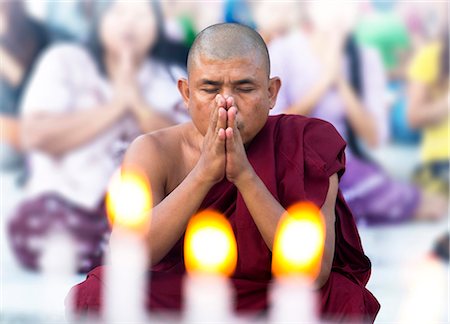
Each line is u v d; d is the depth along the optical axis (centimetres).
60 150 1574
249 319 802
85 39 1630
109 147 1587
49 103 1602
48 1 1639
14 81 1619
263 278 820
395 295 1330
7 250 1509
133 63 1625
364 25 1739
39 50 1627
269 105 834
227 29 805
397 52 1762
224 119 764
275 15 1695
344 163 884
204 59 793
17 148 1614
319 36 1712
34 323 884
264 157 836
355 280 877
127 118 1606
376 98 1733
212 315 629
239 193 816
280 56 1695
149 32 1631
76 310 791
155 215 795
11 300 1265
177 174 861
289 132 861
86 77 1617
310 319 607
